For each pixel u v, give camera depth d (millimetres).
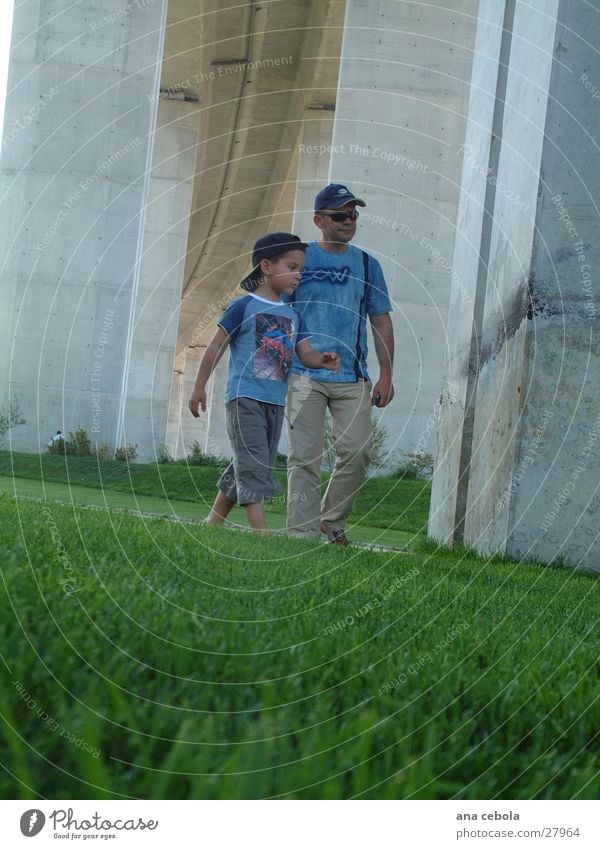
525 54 7102
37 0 19984
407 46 19109
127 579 1810
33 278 19859
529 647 1913
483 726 1188
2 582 1412
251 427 5355
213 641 1337
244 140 37281
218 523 5582
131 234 20375
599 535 6223
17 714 893
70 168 20047
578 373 6301
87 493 10594
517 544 6234
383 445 18906
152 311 28703
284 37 29297
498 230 7484
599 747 1171
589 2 6355
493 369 7164
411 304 19266
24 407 19641
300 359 5848
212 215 45875
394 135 19141
